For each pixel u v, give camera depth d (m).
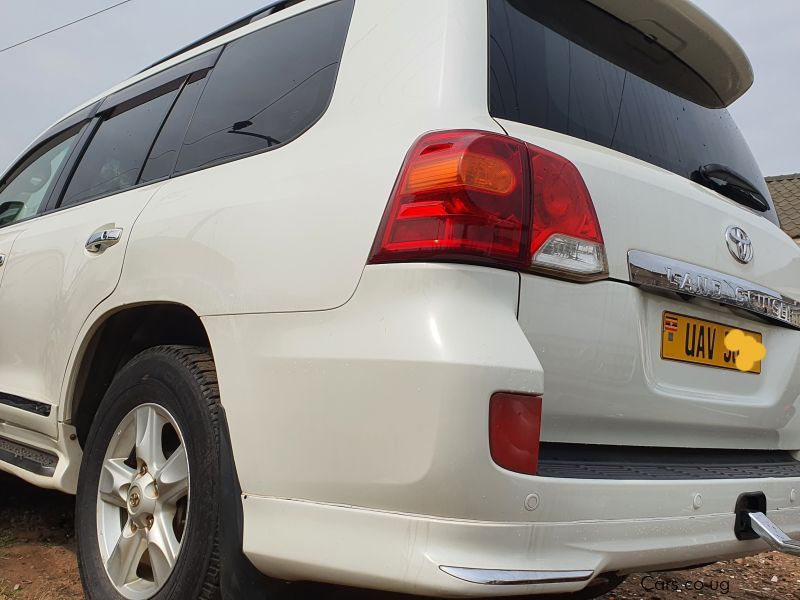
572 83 2.04
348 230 1.67
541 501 1.49
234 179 2.08
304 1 2.38
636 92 2.25
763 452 2.36
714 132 2.58
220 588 1.79
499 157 1.60
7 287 3.09
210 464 1.85
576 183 1.72
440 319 1.49
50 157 3.49
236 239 1.92
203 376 1.99
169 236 2.15
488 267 1.56
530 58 1.95
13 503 3.74
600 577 1.78
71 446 2.60
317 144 1.92
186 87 2.70
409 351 1.48
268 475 1.69
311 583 1.85
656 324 1.97
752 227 2.35
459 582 1.39
